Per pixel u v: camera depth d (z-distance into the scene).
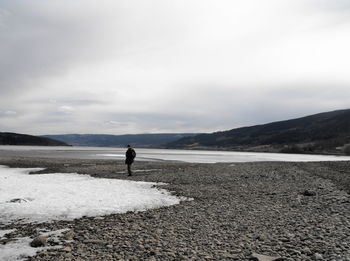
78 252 8.02
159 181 23.91
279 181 23.16
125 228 10.48
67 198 15.88
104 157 73.69
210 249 8.14
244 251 7.90
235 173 28.88
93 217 12.23
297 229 9.92
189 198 16.61
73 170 33.28
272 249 8.00
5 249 8.32
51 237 9.42
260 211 13.06
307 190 17.11
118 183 22.39
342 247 7.87
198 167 36.25
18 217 12.09
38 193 17.41
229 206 14.32
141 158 75.75
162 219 11.80
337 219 11.18
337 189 18.47
